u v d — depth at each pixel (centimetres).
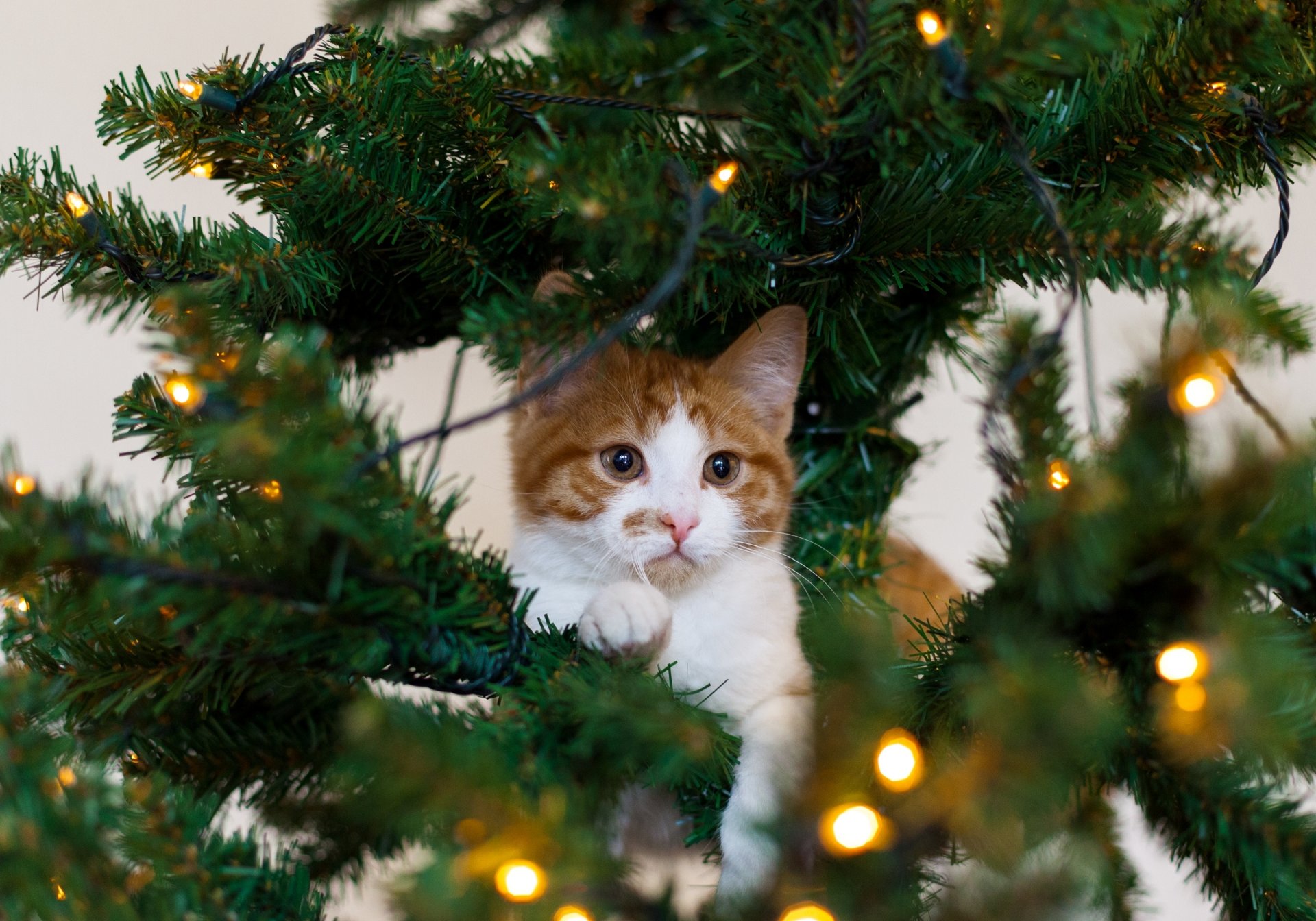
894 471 160
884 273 113
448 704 89
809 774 71
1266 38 97
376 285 131
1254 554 75
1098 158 114
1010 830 73
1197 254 100
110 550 71
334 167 112
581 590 156
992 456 86
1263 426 84
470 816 69
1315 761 76
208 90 109
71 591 78
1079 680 70
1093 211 103
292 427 75
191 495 99
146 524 79
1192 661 77
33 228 107
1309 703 74
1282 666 71
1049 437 87
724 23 106
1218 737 75
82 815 77
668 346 176
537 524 163
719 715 99
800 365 156
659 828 131
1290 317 88
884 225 107
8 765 76
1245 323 78
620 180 89
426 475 89
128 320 125
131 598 74
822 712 73
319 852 108
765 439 167
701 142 112
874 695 72
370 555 79
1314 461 72
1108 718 67
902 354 147
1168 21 108
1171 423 79
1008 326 90
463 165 119
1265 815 87
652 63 133
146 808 81
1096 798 105
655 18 159
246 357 74
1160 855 139
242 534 79
